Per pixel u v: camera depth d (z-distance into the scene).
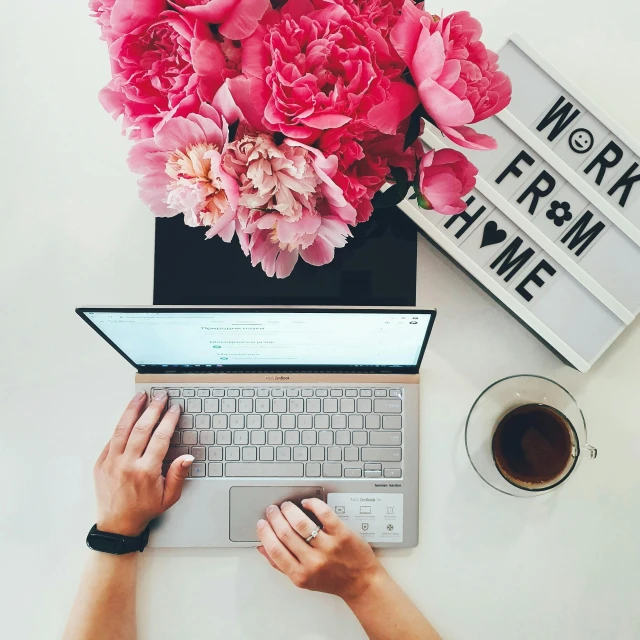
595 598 0.82
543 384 0.80
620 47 0.83
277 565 0.76
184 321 0.64
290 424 0.78
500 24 0.83
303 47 0.41
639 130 0.83
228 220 0.43
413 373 0.78
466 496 0.82
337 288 0.80
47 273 0.83
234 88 0.40
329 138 0.41
